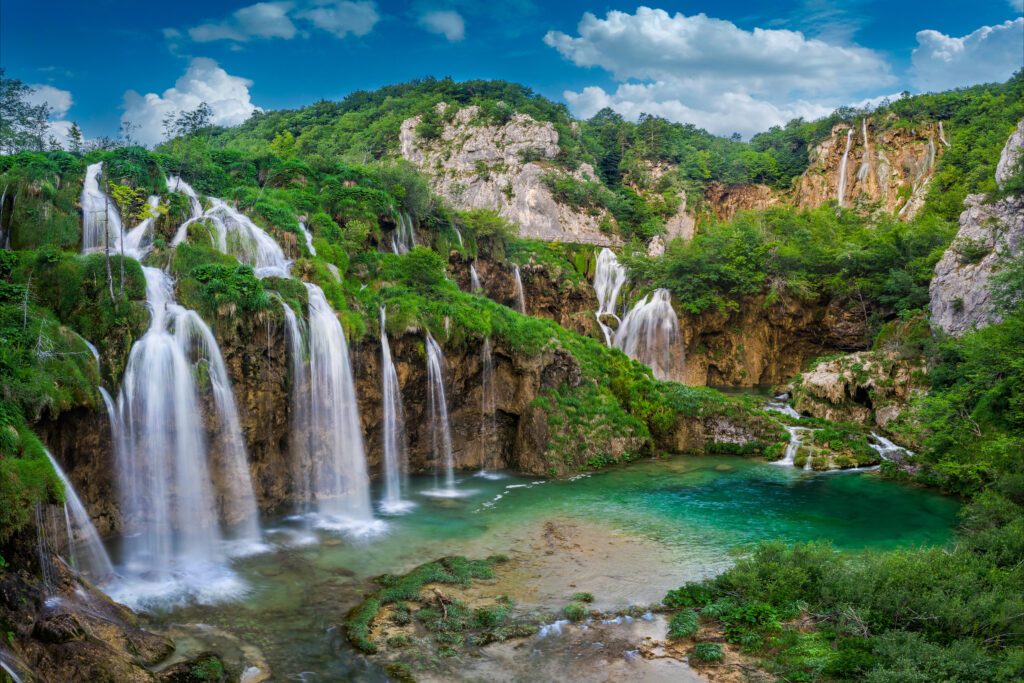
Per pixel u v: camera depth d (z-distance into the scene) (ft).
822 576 65.41
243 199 124.77
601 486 106.42
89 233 103.60
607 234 308.19
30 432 64.34
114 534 77.82
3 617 49.80
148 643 56.29
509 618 62.95
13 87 170.40
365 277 120.57
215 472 85.56
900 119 334.65
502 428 119.85
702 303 192.13
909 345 137.69
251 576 72.02
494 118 371.76
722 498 100.48
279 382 92.27
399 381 108.06
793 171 377.09
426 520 90.33
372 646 57.67
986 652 51.47
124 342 79.97
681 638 58.85
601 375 129.70
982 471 97.14
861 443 122.83
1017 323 103.71
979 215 145.18
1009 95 292.81
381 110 433.48
